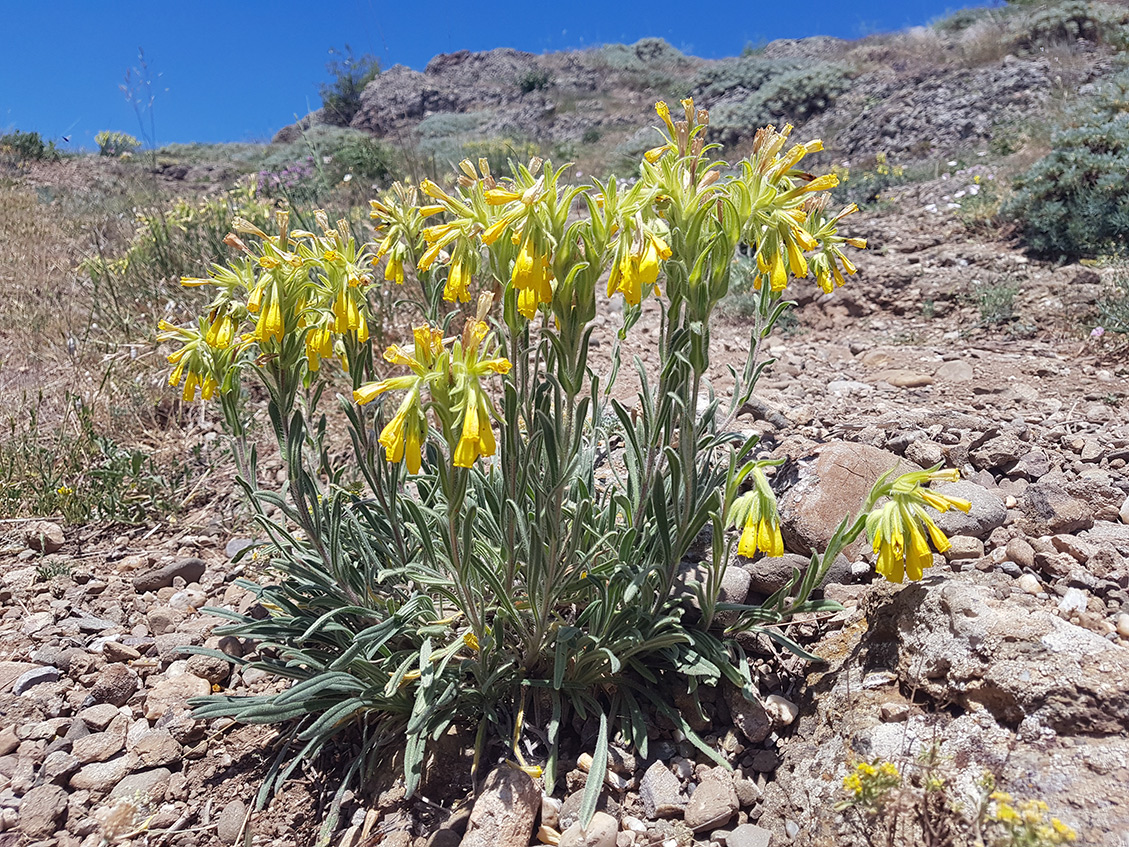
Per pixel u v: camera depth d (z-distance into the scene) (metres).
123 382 0.79
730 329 0.95
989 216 1.14
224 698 0.33
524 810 0.30
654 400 0.38
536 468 0.33
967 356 0.75
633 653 0.36
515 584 0.37
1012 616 0.30
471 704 0.35
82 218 1.64
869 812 0.27
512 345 0.32
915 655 0.32
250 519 0.58
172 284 1.01
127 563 0.52
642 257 0.27
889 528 0.31
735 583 0.40
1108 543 0.38
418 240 0.39
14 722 0.37
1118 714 0.26
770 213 0.30
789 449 0.48
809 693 0.35
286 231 0.33
